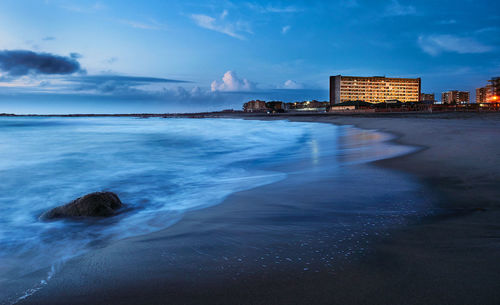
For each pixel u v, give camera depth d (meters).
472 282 2.29
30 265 3.22
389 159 9.05
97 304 2.27
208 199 5.90
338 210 4.55
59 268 3.05
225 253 3.12
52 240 4.04
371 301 2.11
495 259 2.66
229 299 2.22
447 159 8.27
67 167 11.05
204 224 4.24
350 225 3.85
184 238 3.67
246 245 3.32
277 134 26.97
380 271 2.55
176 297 2.30
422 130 18.94
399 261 2.73
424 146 11.51
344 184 6.26
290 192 5.86
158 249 3.32
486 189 5.21
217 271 2.70
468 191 5.18
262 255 3.02
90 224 4.67
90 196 5.18
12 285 2.71
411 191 5.44
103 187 7.84
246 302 2.17
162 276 2.66
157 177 9.08
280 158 12.05
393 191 5.51
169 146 18.45
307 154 12.51
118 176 9.27
